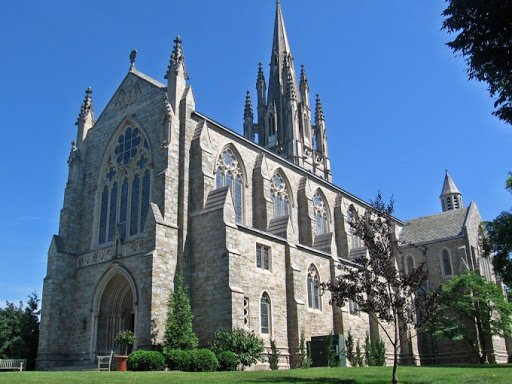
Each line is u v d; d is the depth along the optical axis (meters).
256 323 40.00
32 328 49.72
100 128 50.00
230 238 39.06
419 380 25.22
